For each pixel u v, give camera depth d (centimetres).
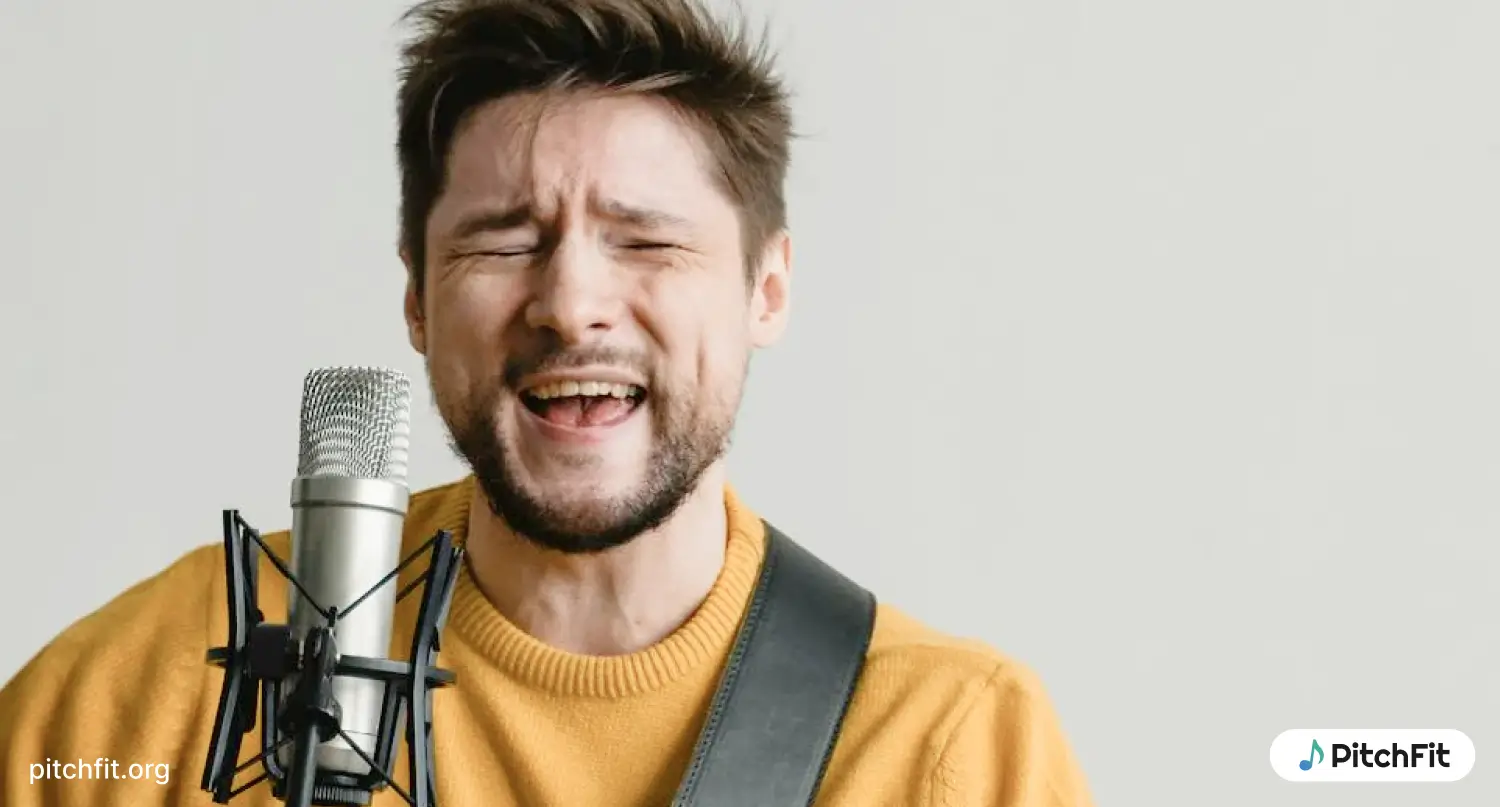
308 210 294
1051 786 191
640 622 187
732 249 184
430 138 183
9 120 295
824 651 192
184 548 287
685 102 181
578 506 176
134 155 296
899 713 190
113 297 293
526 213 176
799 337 286
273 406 290
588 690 184
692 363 179
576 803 182
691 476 181
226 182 295
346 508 134
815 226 289
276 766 128
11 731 189
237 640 128
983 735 191
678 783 185
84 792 185
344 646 132
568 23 178
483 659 186
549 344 175
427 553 191
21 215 294
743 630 190
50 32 298
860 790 186
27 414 290
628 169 177
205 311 292
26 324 291
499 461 178
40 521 288
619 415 179
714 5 185
